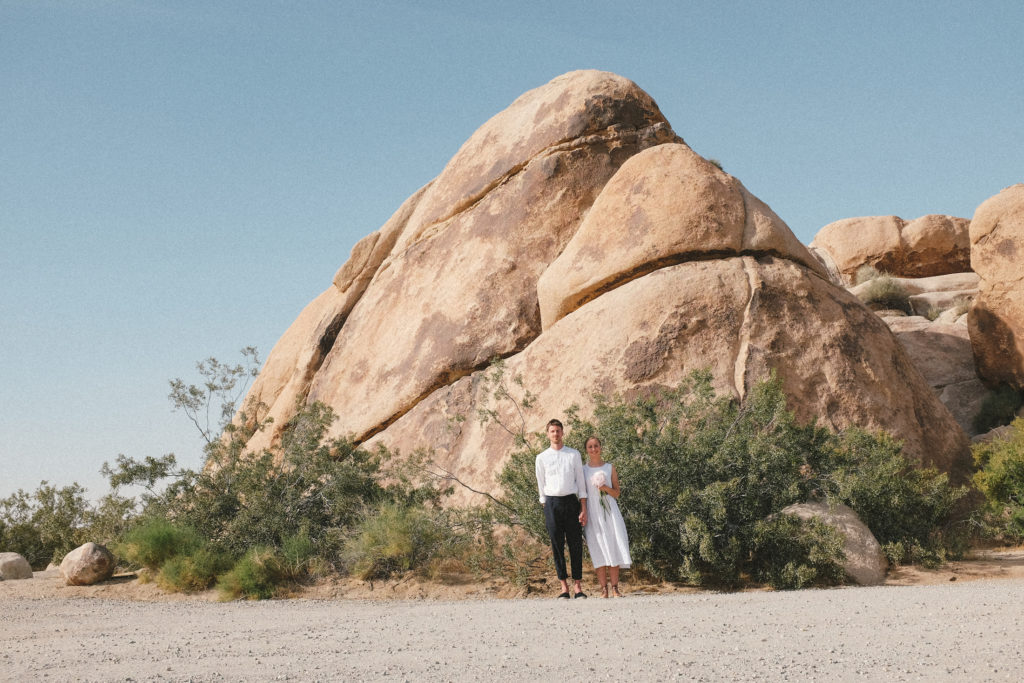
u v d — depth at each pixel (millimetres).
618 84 18391
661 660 4930
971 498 14031
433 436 15664
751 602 7758
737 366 13406
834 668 4527
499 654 5371
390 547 11398
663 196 15383
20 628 8258
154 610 9633
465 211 18844
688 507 10492
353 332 19547
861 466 11508
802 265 15320
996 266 20547
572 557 9680
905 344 23422
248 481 13258
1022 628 5598
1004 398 20031
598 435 11375
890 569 10945
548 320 15758
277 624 7688
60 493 21109
